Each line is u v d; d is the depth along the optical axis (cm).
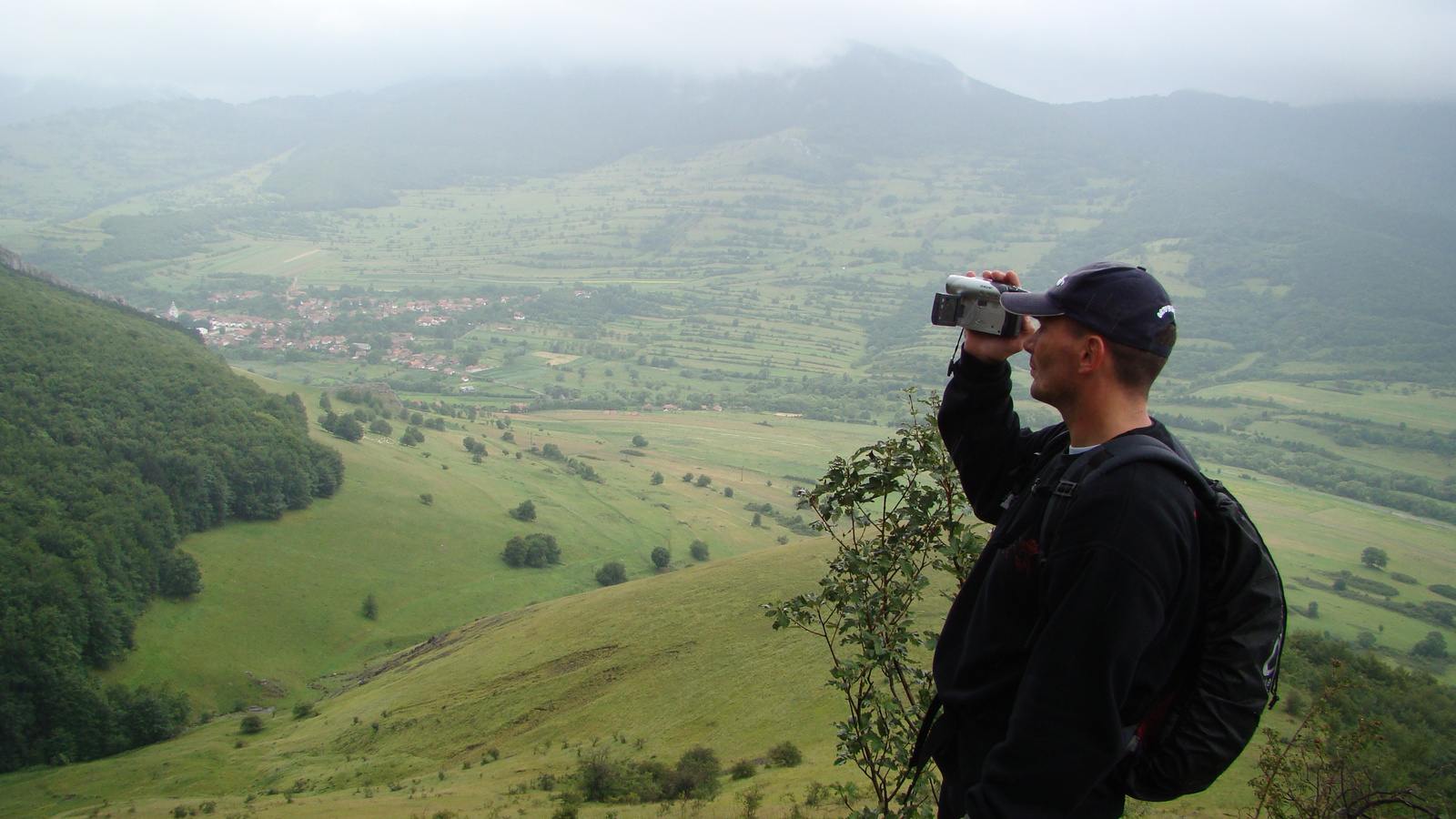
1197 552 189
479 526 11212
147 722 6575
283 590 8962
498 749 4703
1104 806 200
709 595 5947
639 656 5309
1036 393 229
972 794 189
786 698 4388
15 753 6084
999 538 231
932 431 448
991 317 260
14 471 7881
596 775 3466
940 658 242
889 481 451
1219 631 193
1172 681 200
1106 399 214
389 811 3506
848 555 455
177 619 8031
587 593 7156
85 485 8131
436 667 6394
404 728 5331
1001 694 210
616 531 11875
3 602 6606
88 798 5338
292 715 6675
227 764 5541
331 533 10188
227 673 7656
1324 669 3036
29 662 6394
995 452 275
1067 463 214
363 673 7862
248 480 9781
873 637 440
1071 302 215
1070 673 176
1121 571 176
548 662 5612
